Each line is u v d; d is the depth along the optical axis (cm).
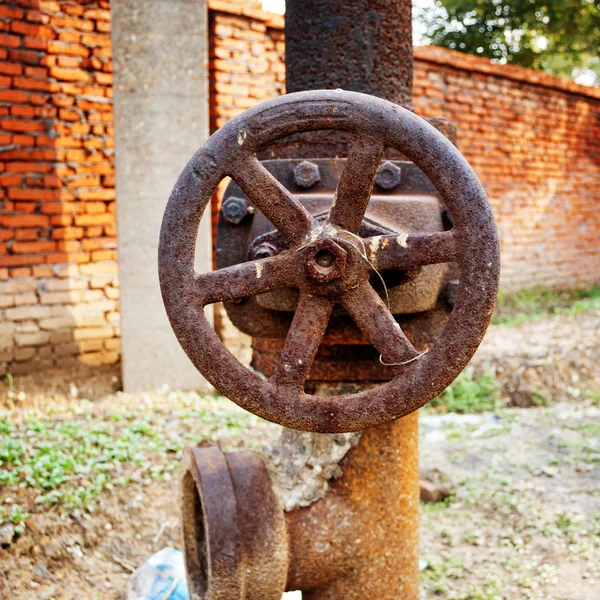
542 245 828
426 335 166
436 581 253
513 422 423
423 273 152
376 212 153
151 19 421
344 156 172
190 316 132
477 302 126
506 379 488
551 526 289
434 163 126
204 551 200
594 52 1263
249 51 502
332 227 131
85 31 452
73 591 247
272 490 176
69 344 461
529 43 1254
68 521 269
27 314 446
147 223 429
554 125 825
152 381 436
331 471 176
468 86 714
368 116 127
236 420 372
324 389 175
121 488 292
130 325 431
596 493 319
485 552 274
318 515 175
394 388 130
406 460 181
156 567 236
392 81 176
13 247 440
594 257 909
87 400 416
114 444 324
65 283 458
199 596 191
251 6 499
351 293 130
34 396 421
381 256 129
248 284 132
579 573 257
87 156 460
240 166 131
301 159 169
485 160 746
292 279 131
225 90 494
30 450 311
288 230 131
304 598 191
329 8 172
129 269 429
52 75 443
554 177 834
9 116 432
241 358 496
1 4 423
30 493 278
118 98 419
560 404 473
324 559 176
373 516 177
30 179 442
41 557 255
